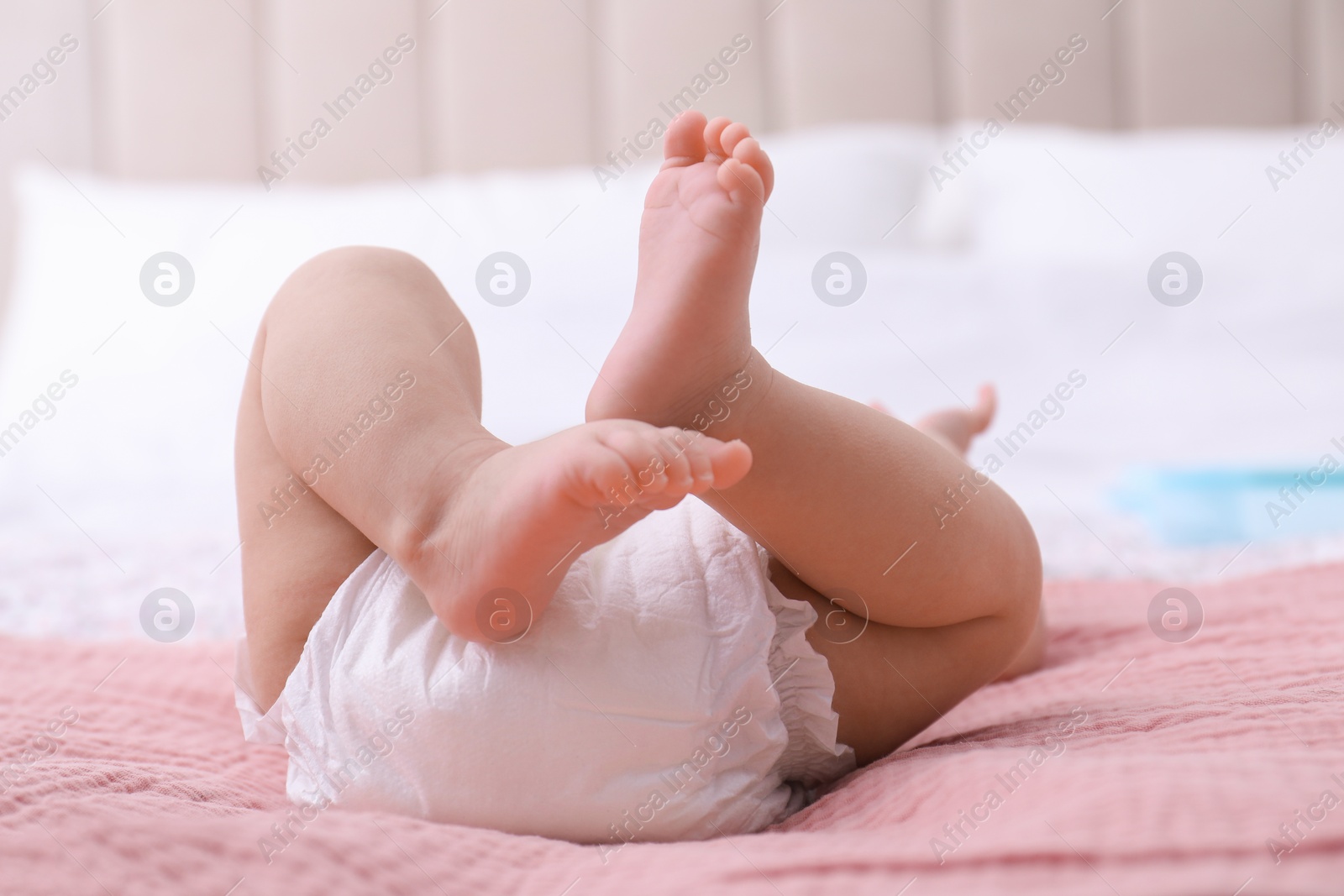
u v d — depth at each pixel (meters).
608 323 2.27
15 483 2.01
